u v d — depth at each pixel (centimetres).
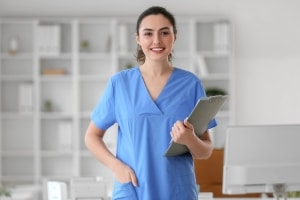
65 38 881
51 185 390
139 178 268
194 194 273
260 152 334
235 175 335
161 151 267
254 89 883
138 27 271
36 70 862
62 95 887
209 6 880
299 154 336
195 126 257
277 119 882
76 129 870
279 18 880
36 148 865
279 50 881
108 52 867
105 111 281
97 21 863
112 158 273
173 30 271
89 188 361
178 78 276
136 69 279
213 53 864
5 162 883
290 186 342
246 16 880
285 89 883
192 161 275
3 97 878
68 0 877
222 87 883
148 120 269
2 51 875
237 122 883
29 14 876
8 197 642
